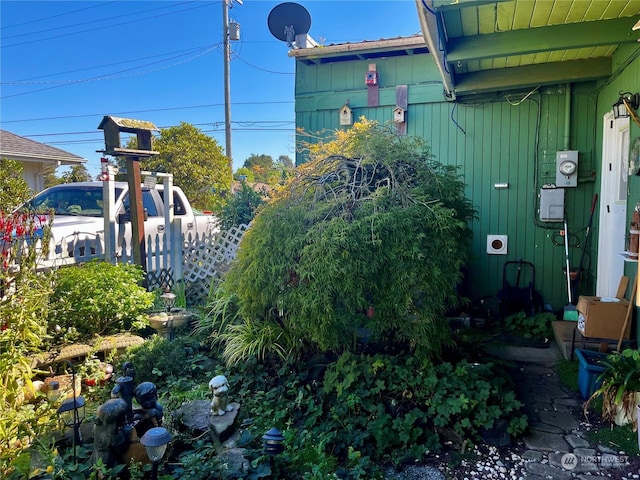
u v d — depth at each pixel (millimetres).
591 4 3480
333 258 3127
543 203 5473
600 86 5098
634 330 3682
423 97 5891
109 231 5078
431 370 3182
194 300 5836
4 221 3180
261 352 3717
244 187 6750
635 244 3393
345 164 3906
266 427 2947
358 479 2438
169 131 14625
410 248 3219
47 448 2281
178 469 2230
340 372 3232
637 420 2809
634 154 3781
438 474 2590
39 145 11828
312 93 6301
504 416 3002
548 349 4602
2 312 2895
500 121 5680
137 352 3789
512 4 3461
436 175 3869
